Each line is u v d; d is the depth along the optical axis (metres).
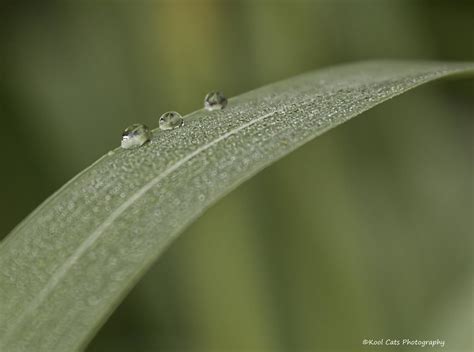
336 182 0.20
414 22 0.22
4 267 0.15
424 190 0.21
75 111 0.21
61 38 0.21
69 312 0.14
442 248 0.20
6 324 0.14
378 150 0.21
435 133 0.21
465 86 0.21
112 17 0.21
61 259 0.15
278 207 0.20
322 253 0.20
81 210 0.15
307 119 0.15
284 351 0.19
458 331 0.19
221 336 0.20
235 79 0.21
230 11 0.21
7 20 0.21
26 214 0.20
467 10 0.22
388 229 0.20
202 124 0.16
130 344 0.20
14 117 0.20
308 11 0.21
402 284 0.20
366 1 0.22
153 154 0.15
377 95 0.15
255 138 0.15
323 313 0.20
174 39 0.21
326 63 0.21
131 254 0.14
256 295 0.20
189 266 0.20
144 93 0.21
